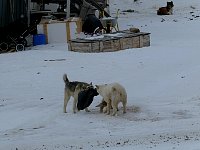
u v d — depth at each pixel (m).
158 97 13.14
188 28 28.27
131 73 16.33
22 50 22.69
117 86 11.29
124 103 11.48
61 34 24.48
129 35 21.67
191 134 9.45
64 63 18.22
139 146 8.53
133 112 11.57
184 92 13.53
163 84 14.55
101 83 14.94
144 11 37.72
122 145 8.77
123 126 10.39
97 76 15.97
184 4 38.84
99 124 10.63
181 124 10.33
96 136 9.68
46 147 8.99
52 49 22.36
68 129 10.36
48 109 12.22
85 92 11.70
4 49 22.81
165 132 9.72
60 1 29.80
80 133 9.98
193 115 11.12
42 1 29.95
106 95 11.39
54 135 9.90
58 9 29.56
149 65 17.55
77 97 11.76
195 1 39.38
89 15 27.48
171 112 11.47
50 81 15.49
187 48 20.98
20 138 9.73
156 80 15.12
